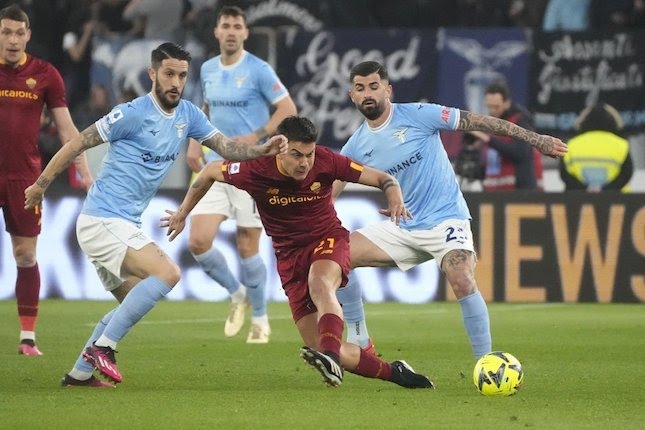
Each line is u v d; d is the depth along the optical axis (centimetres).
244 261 3619
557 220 4816
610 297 4809
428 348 3428
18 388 2616
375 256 2889
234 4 5700
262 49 5519
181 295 4903
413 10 5991
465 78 5575
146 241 2681
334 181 2734
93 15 5900
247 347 3441
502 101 4791
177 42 5709
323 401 2456
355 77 2828
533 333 3800
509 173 4925
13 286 4809
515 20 5966
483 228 4834
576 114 5550
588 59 5534
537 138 2795
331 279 2531
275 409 2350
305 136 2472
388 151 2844
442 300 4856
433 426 2173
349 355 2542
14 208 3238
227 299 4894
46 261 4866
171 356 3222
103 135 2658
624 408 2397
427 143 2847
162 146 2706
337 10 5784
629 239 4800
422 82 5588
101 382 2659
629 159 5200
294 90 5572
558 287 4819
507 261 4831
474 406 2402
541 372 2941
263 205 2598
